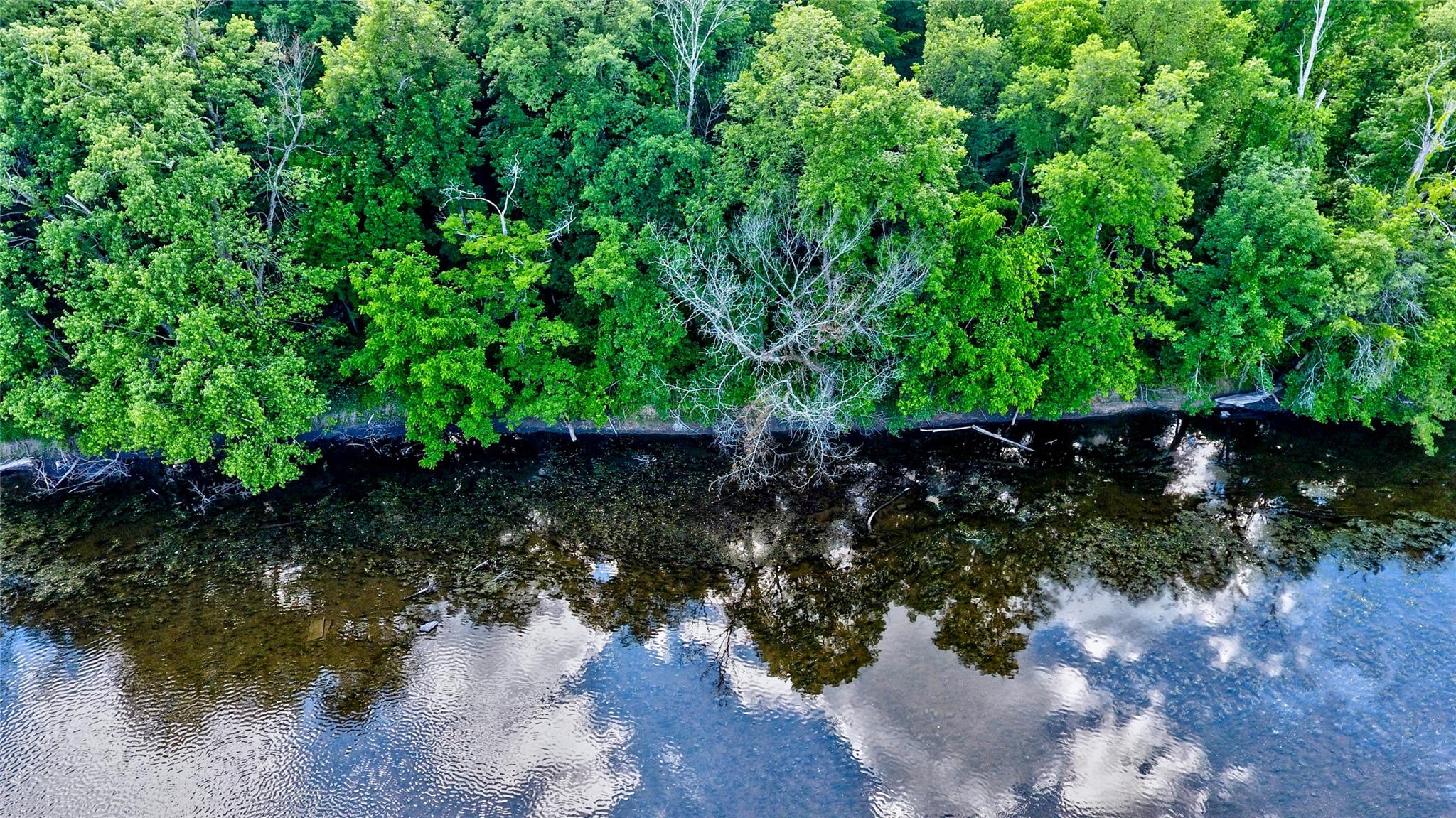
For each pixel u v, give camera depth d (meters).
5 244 26.33
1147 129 28.78
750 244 30.50
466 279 30.80
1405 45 36.19
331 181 32.03
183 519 29.77
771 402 29.73
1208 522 28.70
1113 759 19.94
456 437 35.47
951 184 29.12
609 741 20.69
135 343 27.34
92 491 31.41
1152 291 31.94
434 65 31.69
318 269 29.97
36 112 26.05
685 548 28.11
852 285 31.16
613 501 30.83
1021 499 30.55
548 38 31.50
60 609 25.12
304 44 35.03
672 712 21.50
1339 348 33.78
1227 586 25.34
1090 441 34.81
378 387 31.50
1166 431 35.41
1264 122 32.28
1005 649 23.38
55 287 29.77
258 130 28.70
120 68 26.33
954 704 21.59
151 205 25.92
